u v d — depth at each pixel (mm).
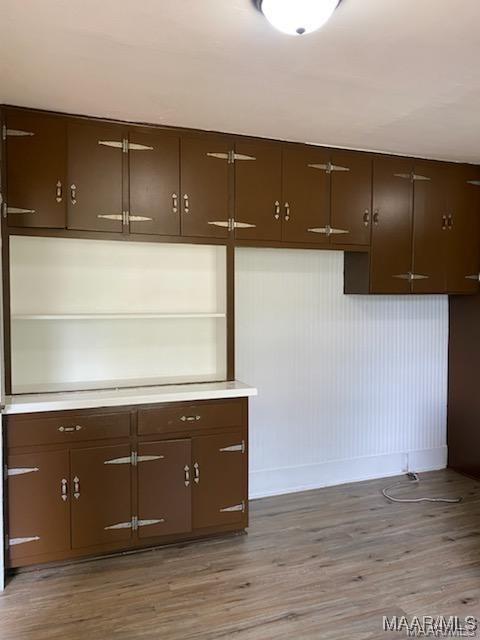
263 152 3215
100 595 2480
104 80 2303
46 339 3072
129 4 1655
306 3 1569
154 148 2947
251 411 3654
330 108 2664
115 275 3199
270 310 3672
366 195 3531
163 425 2854
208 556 2855
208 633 2201
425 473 4219
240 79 2281
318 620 2287
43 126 2717
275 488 3760
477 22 1757
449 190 3820
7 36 1876
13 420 2574
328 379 3893
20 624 2264
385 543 3016
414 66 2135
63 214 2771
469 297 4117
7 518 2586
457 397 4262
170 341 3350
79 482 2701
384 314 4078
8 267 2701
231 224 3148
